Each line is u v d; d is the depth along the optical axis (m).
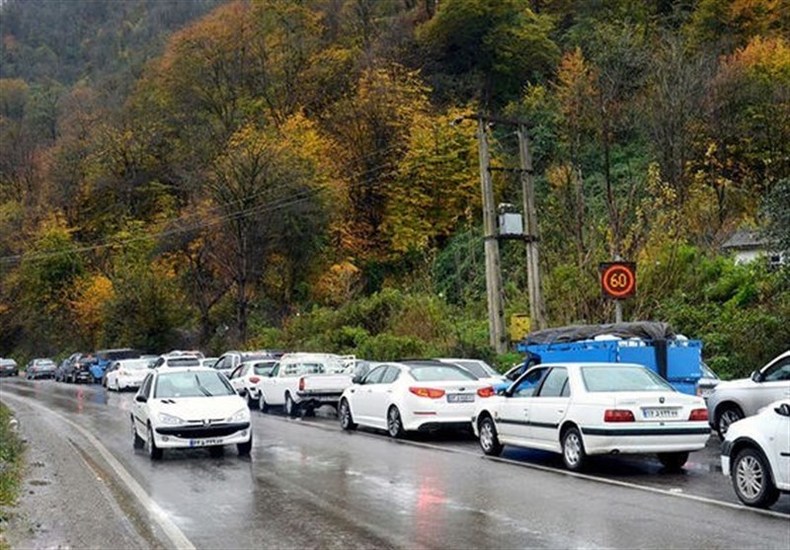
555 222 31.47
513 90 63.34
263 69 68.62
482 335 32.94
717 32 54.88
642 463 13.92
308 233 51.69
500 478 12.62
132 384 41.69
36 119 94.56
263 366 28.47
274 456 15.86
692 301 26.56
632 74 44.97
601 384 13.22
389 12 75.12
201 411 15.91
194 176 59.78
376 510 10.33
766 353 21.83
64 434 20.86
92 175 73.50
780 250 23.52
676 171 39.84
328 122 60.84
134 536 9.27
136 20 126.38
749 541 8.35
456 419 17.81
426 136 55.50
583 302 27.42
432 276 48.47
